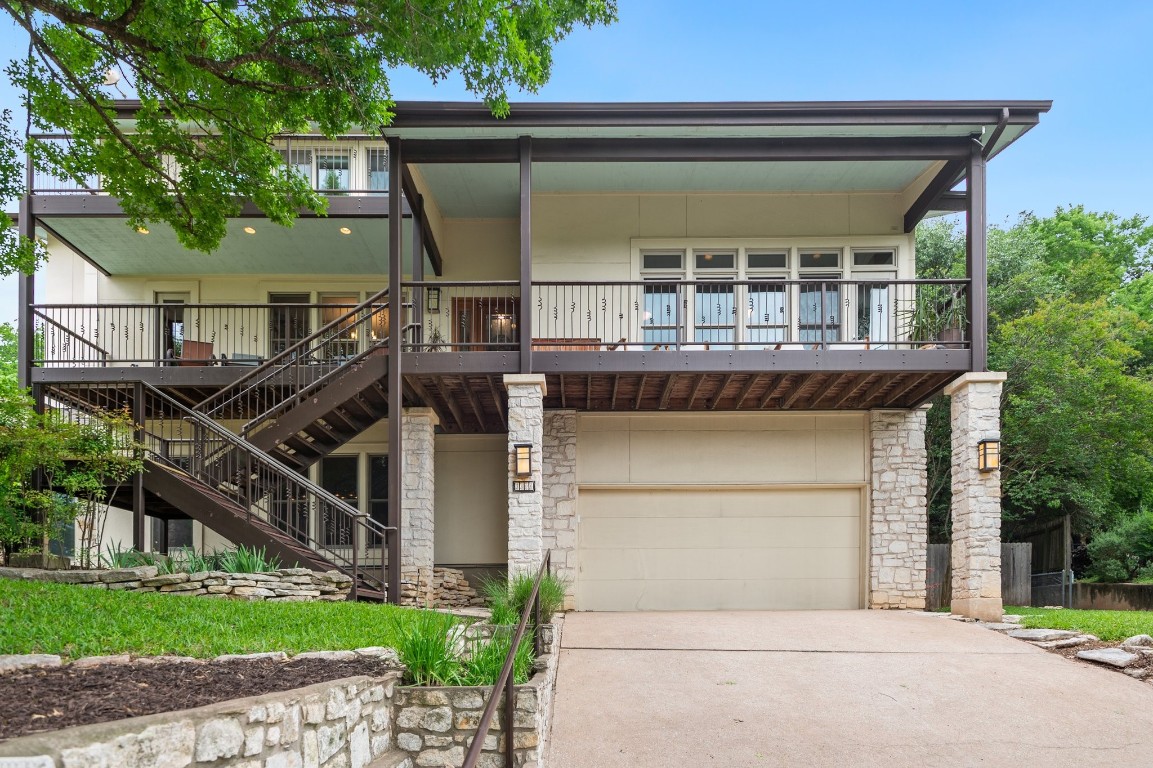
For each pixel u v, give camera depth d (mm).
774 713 5887
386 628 6270
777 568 11633
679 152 9750
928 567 11812
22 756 2207
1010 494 15039
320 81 7695
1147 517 15930
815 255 12016
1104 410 14758
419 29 6996
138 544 8891
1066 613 9594
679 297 9992
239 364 11656
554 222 12062
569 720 5746
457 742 4746
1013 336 15047
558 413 11719
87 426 8758
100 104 8562
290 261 12867
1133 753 5230
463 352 9625
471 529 12688
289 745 3520
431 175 11086
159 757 2711
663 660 7230
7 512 8430
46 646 4148
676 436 11742
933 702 6125
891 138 9734
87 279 13328
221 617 5859
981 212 9625
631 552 11648
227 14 7676
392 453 9320
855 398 11453
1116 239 23500
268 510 9516
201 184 8609
